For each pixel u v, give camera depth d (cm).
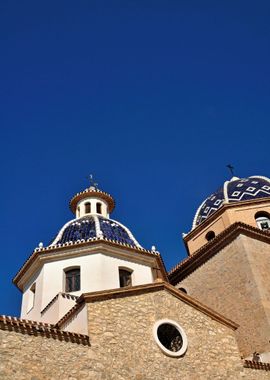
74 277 2214
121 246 2322
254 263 2311
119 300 1644
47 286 2159
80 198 2980
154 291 1750
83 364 1392
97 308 1576
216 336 1750
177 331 1678
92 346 1455
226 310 2300
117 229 2641
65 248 2277
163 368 1523
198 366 1603
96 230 2520
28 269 2322
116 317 1583
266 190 3017
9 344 1310
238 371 1689
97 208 2933
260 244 2466
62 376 1330
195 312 1780
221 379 1617
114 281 2184
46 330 1403
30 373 1285
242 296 2253
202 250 2586
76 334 1452
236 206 2858
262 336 2042
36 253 2266
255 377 1712
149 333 1597
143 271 2333
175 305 1748
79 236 2488
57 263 2259
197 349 1655
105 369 1418
